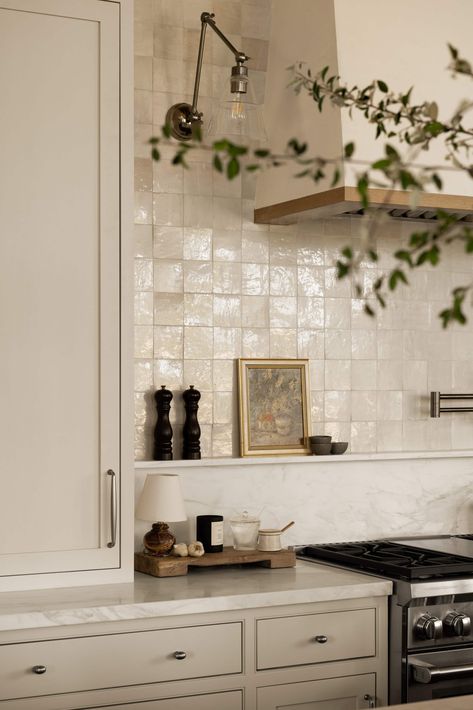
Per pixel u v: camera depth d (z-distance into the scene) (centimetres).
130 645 260
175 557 304
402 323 376
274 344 354
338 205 307
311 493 353
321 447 348
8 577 268
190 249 341
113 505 278
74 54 278
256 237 352
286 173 329
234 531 321
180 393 338
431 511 377
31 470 271
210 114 345
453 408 378
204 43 344
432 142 316
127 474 281
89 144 279
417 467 374
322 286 363
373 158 302
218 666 271
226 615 272
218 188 346
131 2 284
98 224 280
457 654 298
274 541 321
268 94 347
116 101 282
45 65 274
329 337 363
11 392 269
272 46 347
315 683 285
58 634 251
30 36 273
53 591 271
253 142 320
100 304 279
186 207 341
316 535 354
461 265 387
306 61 322
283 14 340
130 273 283
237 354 347
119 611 255
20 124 271
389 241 374
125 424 281
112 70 282
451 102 321
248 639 275
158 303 335
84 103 279
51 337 274
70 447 275
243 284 349
